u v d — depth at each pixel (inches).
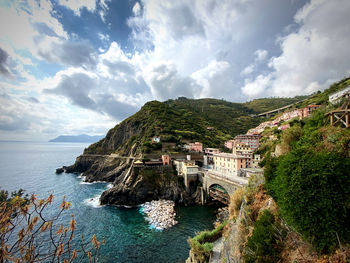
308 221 527.8
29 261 257.0
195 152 4062.5
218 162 3080.7
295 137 1101.7
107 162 5036.9
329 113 890.1
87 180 4288.9
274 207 785.6
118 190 2780.5
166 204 2613.2
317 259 517.7
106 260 1389.0
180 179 3046.3
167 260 1385.3
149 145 4060.0
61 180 4252.0
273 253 624.7
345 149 654.5
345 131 724.0
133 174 3065.9
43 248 1421.0
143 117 6008.9
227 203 2222.0
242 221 930.7
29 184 3631.9
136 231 1813.5
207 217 2151.8
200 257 1063.6
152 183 2989.7
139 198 2775.6
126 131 6102.4
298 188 554.9
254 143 4345.5
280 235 660.7
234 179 2175.2
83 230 1841.8
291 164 613.9
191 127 5482.3
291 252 596.1
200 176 2888.8
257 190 1003.9
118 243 1606.8
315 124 1071.0
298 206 552.7
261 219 751.1
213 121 7834.6
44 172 5172.2
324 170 530.0
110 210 2439.7
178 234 1745.8
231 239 970.1
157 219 2081.7
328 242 498.9
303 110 3344.0
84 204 2669.8
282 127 3673.7
